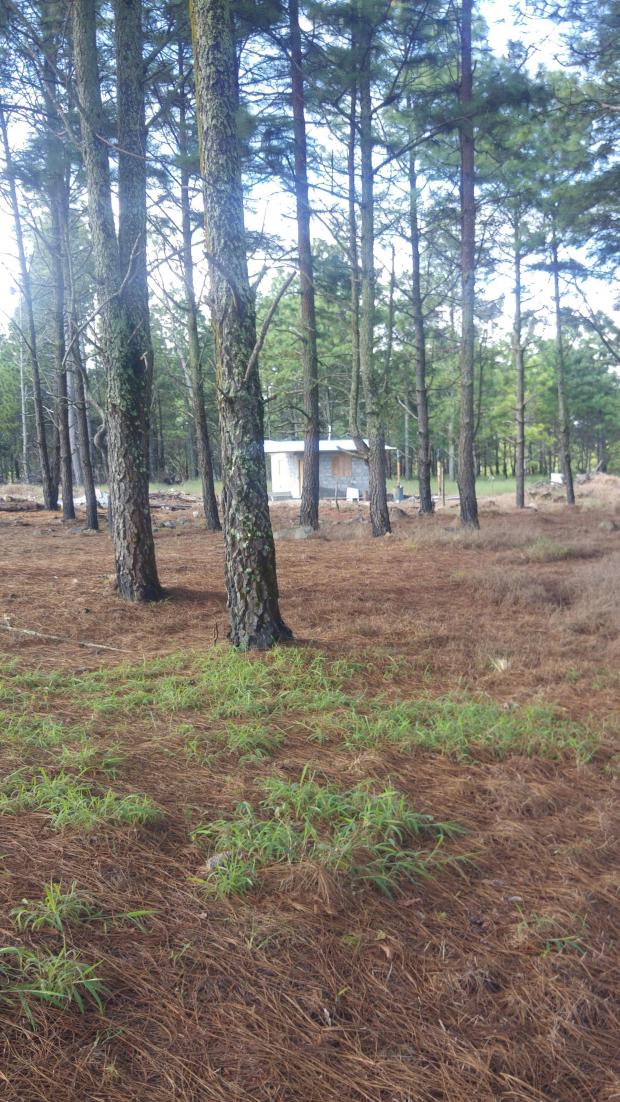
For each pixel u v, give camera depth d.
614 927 2.72
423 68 17.34
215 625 7.02
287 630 6.71
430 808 3.58
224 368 6.21
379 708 5.08
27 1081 1.92
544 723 4.84
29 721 4.54
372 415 17.34
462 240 17.20
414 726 4.77
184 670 5.96
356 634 7.33
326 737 4.51
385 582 10.35
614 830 3.41
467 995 2.32
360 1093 1.94
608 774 4.12
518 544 15.16
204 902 2.72
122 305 8.39
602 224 15.36
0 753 3.98
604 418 48.41
